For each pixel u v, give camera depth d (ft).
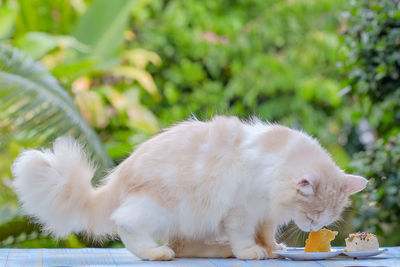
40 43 23.89
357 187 12.46
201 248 12.76
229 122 12.59
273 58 35.19
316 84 34.14
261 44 36.40
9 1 28.27
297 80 35.47
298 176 11.94
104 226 12.51
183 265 10.99
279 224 13.10
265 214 12.53
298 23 36.47
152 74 34.24
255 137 12.47
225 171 12.05
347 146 34.06
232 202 12.12
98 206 12.41
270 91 35.06
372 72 18.42
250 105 35.53
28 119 19.24
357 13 18.89
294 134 12.78
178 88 34.68
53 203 12.14
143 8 34.27
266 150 12.25
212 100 34.53
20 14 28.58
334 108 35.63
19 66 19.65
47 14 29.48
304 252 11.69
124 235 12.03
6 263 11.66
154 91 28.86
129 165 12.39
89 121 26.89
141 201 11.97
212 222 12.26
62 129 19.07
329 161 12.53
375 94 19.04
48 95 19.27
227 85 36.11
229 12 37.14
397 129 20.01
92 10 26.35
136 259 12.12
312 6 35.99
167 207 12.00
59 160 12.34
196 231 12.41
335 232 12.24
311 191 11.60
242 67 35.42
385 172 18.40
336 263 10.98
